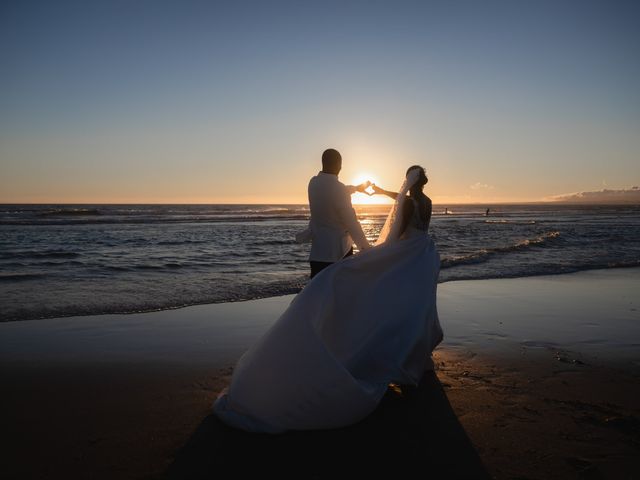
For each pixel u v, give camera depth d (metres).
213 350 5.05
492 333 5.78
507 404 3.54
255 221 46.66
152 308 7.15
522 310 7.13
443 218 64.44
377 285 3.57
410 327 3.54
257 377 3.04
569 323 6.33
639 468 2.62
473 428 3.12
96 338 5.47
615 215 77.50
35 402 3.59
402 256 3.74
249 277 10.47
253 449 2.83
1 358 4.68
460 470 2.59
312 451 2.80
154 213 68.50
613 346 5.26
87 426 3.16
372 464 2.65
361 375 3.35
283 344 3.03
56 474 2.55
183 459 2.71
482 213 95.00
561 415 3.35
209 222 43.19
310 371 2.98
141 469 2.61
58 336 5.55
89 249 17.50
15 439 2.97
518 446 2.88
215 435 3.02
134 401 3.62
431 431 3.07
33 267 12.16
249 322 6.34
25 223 35.41
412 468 2.61
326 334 3.30
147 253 16.16
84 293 8.36
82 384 3.99
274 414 3.00
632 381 4.11
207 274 10.99
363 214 82.25
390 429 3.09
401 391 3.76
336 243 3.96
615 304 7.64
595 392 3.82
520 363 4.59
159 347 5.13
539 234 27.17
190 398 3.69
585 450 2.83
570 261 13.53
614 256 14.93
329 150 3.96
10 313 6.72
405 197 3.89
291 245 19.70
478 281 9.96
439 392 3.75
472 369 4.38
